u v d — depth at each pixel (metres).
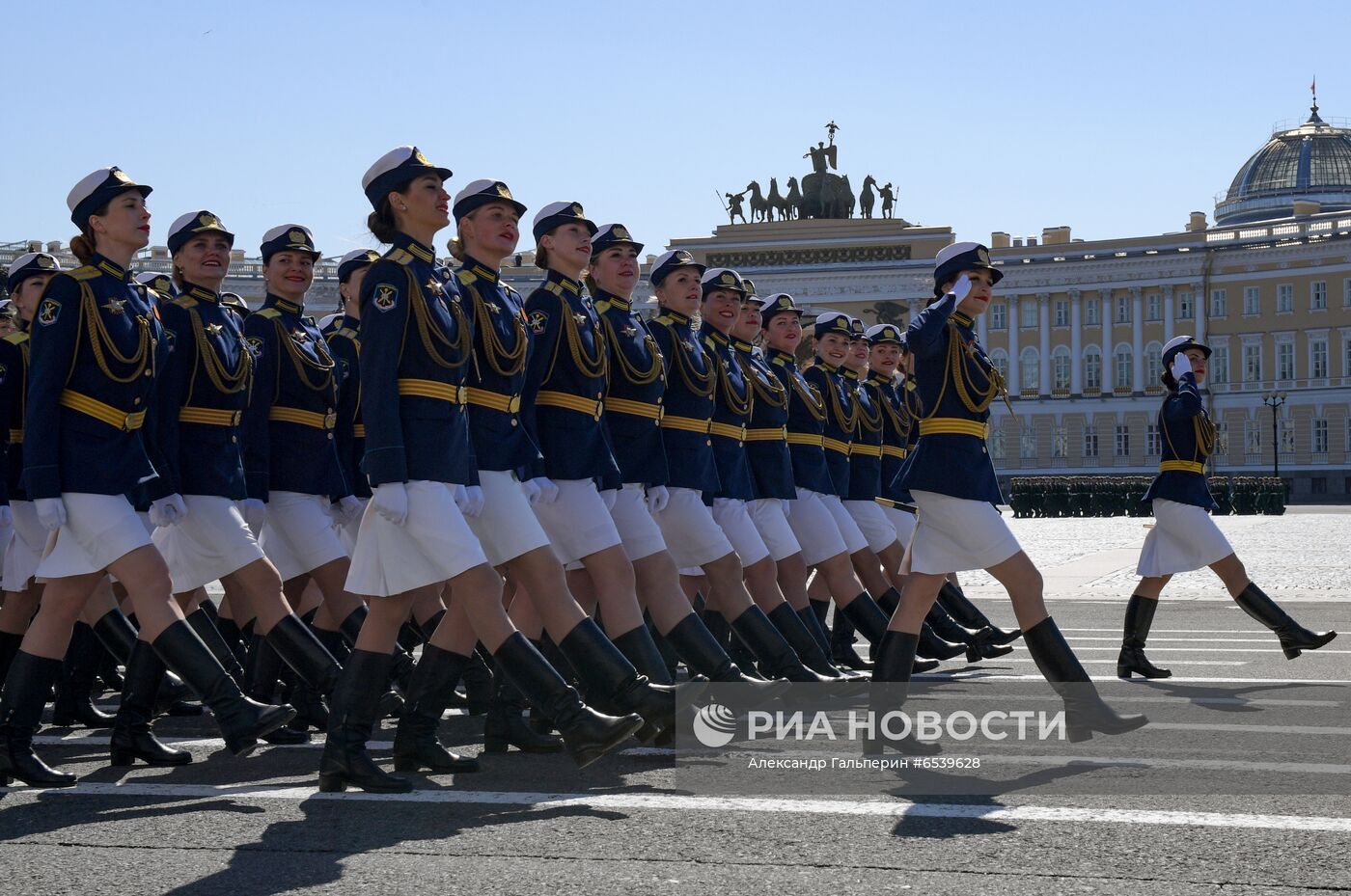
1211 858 5.21
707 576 9.27
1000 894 4.82
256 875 5.20
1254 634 13.69
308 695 8.77
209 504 7.93
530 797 6.43
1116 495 56.56
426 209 6.89
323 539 9.14
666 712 7.07
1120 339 87.00
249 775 7.21
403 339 6.67
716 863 5.24
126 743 7.57
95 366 7.02
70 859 5.46
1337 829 5.61
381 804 6.32
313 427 9.20
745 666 10.41
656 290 9.65
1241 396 84.81
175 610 7.03
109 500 7.01
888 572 12.49
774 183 87.75
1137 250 86.12
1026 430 88.88
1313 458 82.94
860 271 85.06
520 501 7.18
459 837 5.68
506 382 7.26
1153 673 10.45
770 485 10.50
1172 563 10.55
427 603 9.04
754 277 86.81
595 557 7.92
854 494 12.43
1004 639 11.91
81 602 7.09
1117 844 5.43
